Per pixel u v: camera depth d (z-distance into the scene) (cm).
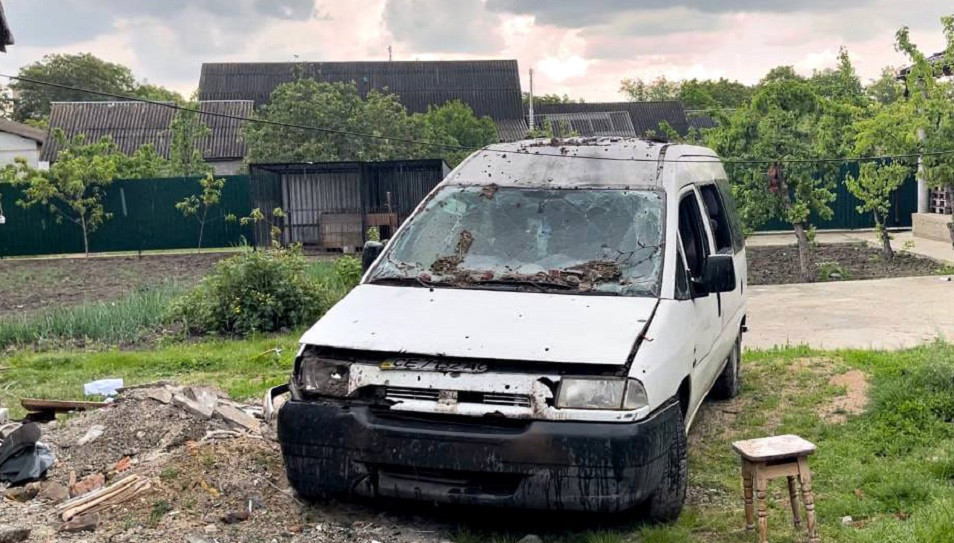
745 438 733
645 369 508
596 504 496
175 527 521
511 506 505
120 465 618
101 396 884
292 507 560
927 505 550
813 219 2728
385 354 529
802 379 894
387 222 2628
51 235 2903
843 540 519
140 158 3488
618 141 708
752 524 527
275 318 1373
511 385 504
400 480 521
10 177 3184
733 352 845
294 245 1664
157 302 1498
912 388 768
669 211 631
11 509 554
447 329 535
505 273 598
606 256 605
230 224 2962
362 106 3547
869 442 689
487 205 654
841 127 1848
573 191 653
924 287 1526
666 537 520
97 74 8256
